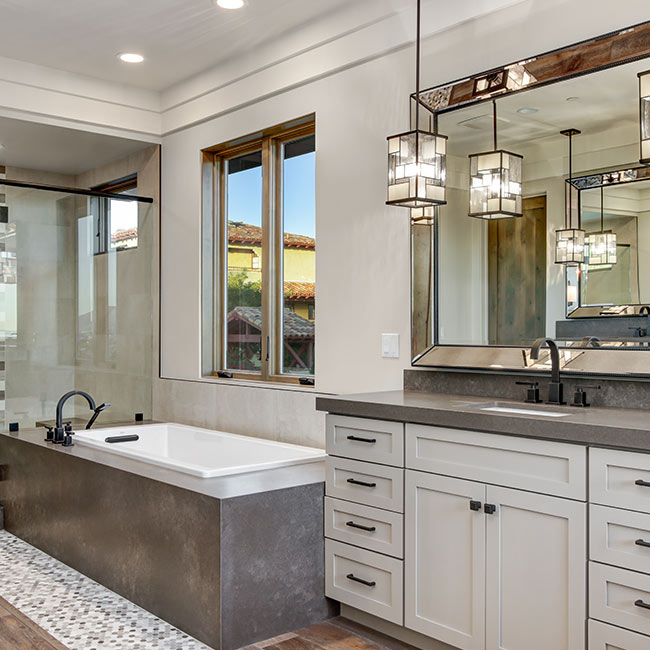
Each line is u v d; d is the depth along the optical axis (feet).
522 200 9.11
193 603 8.86
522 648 7.22
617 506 6.46
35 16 12.03
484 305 9.52
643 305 7.90
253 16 11.93
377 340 11.18
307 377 13.19
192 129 15.43
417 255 10.37
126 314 16.55
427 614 8.17
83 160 18.31
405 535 8.43
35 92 14.46
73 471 11.55
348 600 9.16
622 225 8.10
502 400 9.08
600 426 6.47
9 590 10.58
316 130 12.32
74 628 9.15
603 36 8.27
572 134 8.59
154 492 9.58
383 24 10.95
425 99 10.25
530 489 7.14
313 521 9.43
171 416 16.11
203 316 15.33
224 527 8.49
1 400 14.89
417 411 8.16
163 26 12.41
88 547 11.14
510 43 9.32
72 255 15.83
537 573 7.09
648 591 6.25
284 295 13.87
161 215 16.58
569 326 8.61
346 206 11.75
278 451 12.10
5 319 14.98
